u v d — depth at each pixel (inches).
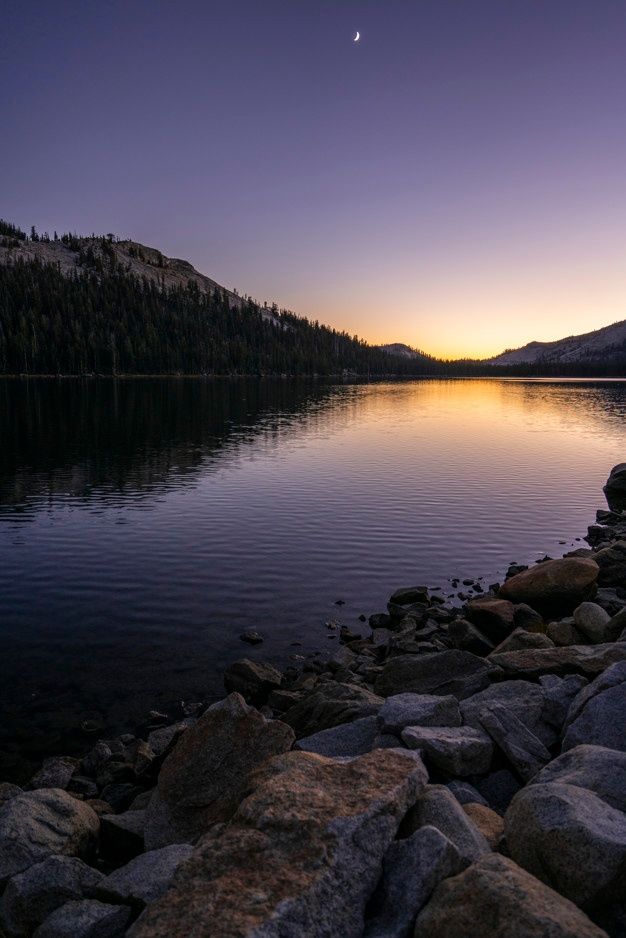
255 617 695.1
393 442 2340.1
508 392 7229.3
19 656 593.9
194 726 355.9
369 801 218.5
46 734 465.7
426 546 976.9
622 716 301.0
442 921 173.8
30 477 1562.5
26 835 273.3
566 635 542.9
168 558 903.1
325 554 929.5
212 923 168.9
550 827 201.3
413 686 456.4
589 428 2910.9
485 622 624.7
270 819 209.2
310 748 354.9
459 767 299.6
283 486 1449.3
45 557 904.9
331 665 567.8
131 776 401.4
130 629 658.2
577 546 987.3
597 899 187.2
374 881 196.1
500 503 1275.8
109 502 1277.1
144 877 238.7
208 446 2185.0
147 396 5073.8
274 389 7288.4
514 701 374.0
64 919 220.4
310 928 173.0
